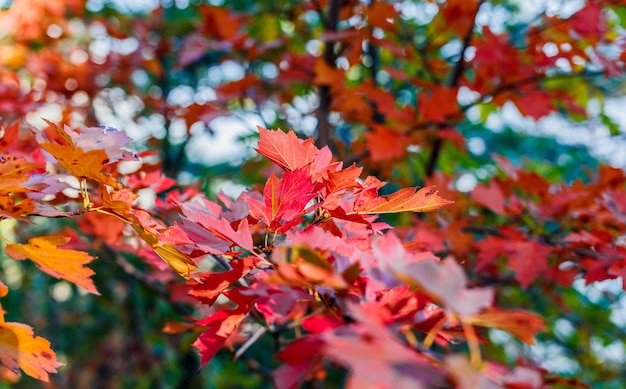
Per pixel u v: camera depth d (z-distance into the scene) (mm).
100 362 2922
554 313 1991
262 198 820
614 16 1702
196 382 2668
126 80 2037
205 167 2436
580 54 1379
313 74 1616
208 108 1598
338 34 1549
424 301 601
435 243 1149
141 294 2379
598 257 1029
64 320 3119
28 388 3029
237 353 1014
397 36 1674
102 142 743
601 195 1142
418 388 482
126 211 708
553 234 1157
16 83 1801
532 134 3115
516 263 1087
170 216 973
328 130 1601
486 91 1467
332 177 688
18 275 3215
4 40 1968
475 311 515
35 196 810
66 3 2000
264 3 2195
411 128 1354
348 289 599
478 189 1152
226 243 717
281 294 663
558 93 1441
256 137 2184
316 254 582
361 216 705
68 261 710
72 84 1888
